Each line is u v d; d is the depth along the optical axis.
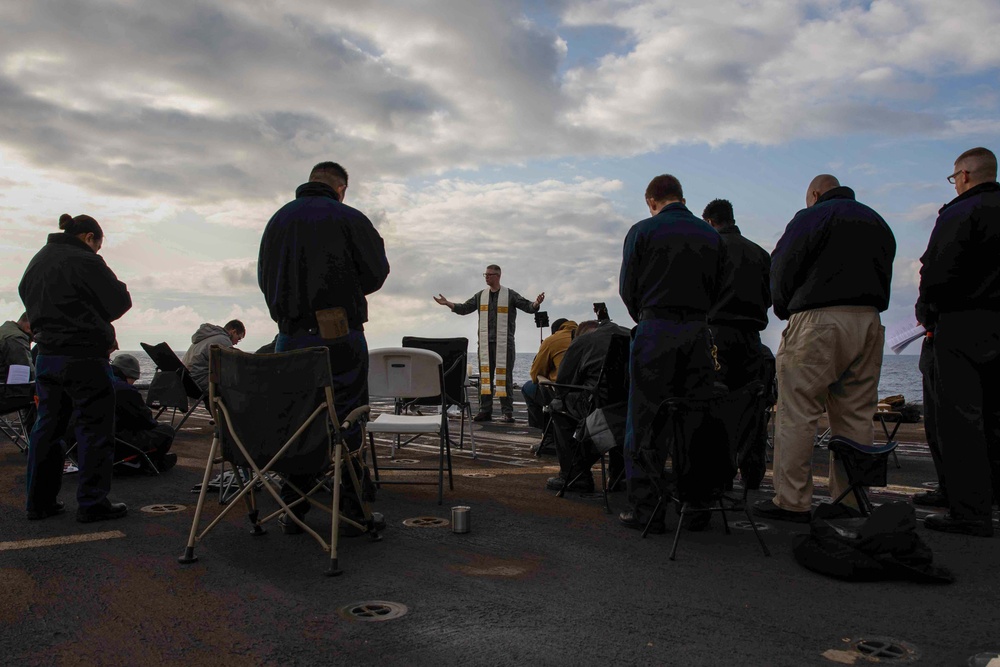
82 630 2.59
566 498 5.07
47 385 4.31
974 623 2.70
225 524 4.22
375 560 3.48
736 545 3.83
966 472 4.09
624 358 4.79
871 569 3.18
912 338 5.30
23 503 4.82
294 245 3.84
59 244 4.39
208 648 2.43
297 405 3.46
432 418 5.17
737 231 5.07
